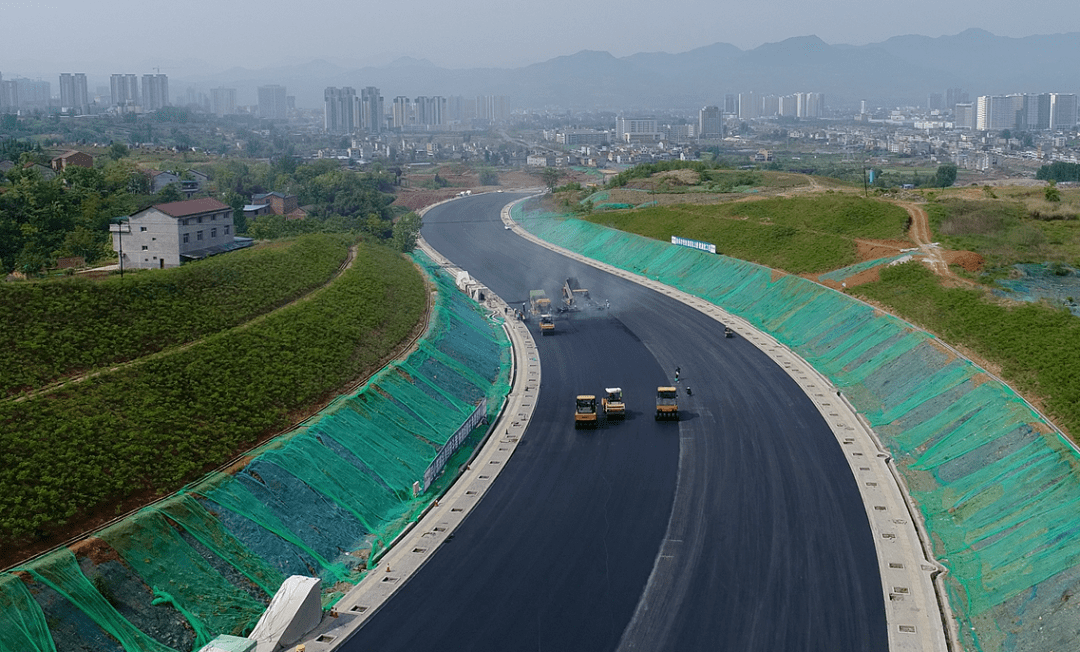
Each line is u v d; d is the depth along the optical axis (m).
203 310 80.94
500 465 68.50
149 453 54.50
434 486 64.69
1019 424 62.56
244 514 52.59
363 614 47.81
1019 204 144.00
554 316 119.25
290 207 197.25
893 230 129.12
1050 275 104.88
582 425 76.62
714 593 49.25
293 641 44.97
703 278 135.75
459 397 83.62
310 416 67.56
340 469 61.34
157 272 84.12
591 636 45.44
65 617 41.16
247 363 71.56
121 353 68.25
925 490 61.47
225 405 64.31
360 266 112.50
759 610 47.44
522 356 100.25
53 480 48.94
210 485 53.19
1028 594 45.72
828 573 50.94
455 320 107.25
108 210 127.69
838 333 98.25
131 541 46.44
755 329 109.56
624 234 170.12
